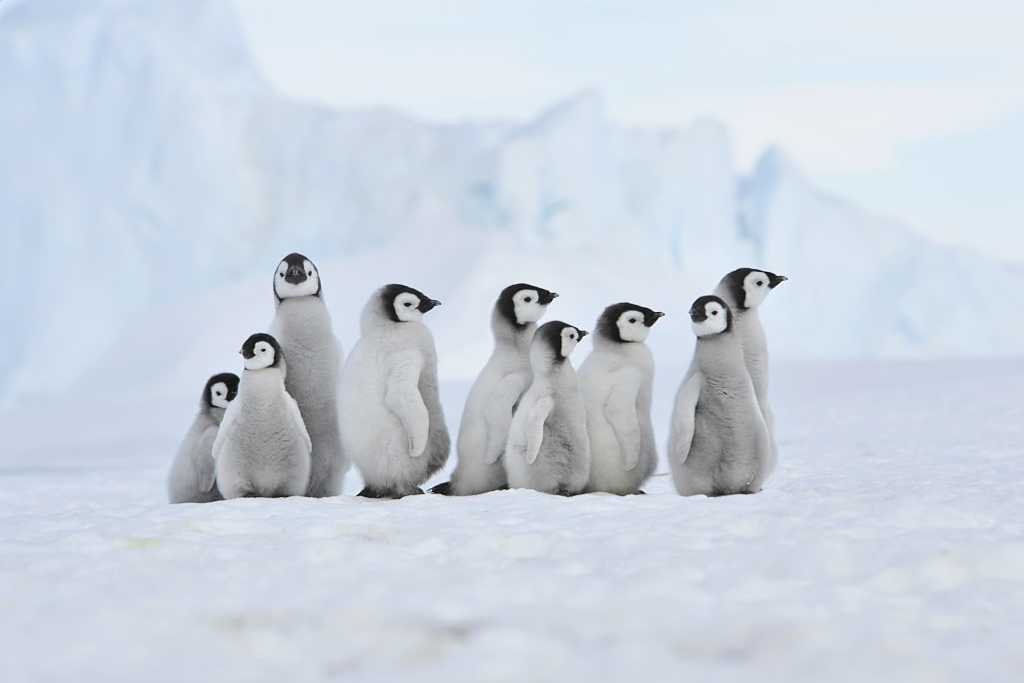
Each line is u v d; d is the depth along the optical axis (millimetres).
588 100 106250
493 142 110750
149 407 40156
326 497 12062
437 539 8344
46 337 102062
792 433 20641
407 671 4953
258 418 11477
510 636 5379
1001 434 17703
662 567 7141
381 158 110625
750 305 12633
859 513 9289
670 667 4969
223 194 107250
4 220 105250
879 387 30422
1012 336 113812
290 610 6023
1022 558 7281
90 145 106688
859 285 116875
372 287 91625
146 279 104875
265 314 91375
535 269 90250
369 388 11570
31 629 5668
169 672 4953
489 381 12094
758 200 115812
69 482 18312
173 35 111562
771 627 5645
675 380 37344
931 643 5391
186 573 7086
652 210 108562
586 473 11641
